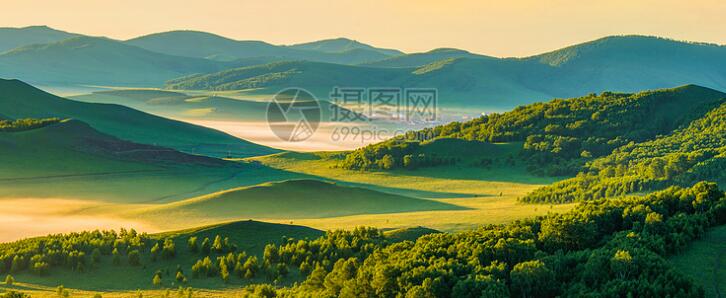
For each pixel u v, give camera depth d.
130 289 188.50
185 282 193.12
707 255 175.00
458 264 166.25
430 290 154.00
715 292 153.62
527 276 156.00
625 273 153.88
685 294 144.62
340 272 175.00
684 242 179.00
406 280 160.00
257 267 198.75
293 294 173.62
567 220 195.00
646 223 187.88
